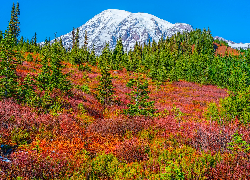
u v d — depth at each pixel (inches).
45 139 299.9
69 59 1936.5
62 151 270.7
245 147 267.6
